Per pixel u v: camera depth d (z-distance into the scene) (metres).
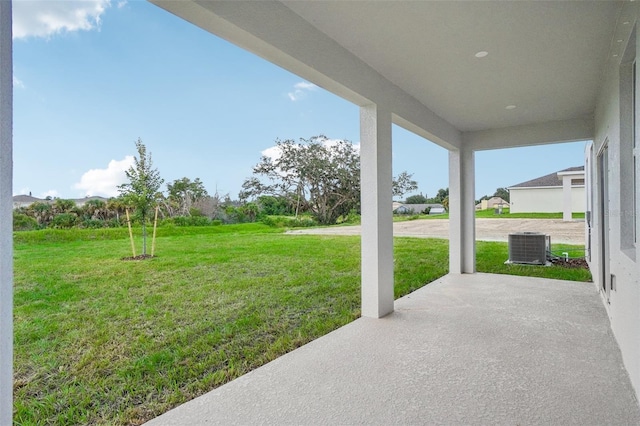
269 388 2.42
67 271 3.66
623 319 2.76
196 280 5.00
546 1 2.52
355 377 2.56
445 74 3.90
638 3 2.10
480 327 3.61
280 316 4.19
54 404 2.28
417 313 4.13
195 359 3.02
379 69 3.77
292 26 2.65
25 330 3.10
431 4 2.56
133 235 4.35
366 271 4.02
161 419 2.07
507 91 4.45
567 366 2.68
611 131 3.24
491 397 2.25
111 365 2.80
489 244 10.12
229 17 2.17
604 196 4.47
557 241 10.20
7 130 1.32
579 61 3.55
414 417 2.05
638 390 2.17
